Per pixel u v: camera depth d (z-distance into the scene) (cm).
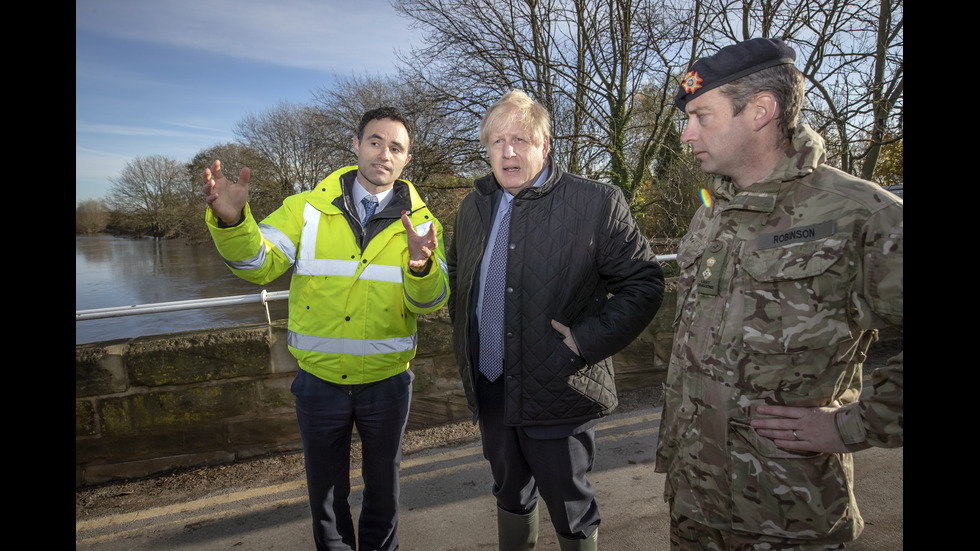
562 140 1019
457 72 1074
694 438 128
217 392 285
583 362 176
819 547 115
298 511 249
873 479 258
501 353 184
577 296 179
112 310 268
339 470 202
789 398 114
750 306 118
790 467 114
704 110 126
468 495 260
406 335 204
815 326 111
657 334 366
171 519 245
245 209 173
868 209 106
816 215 112
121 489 269
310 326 195
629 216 183
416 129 1122
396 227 198
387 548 211
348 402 196
